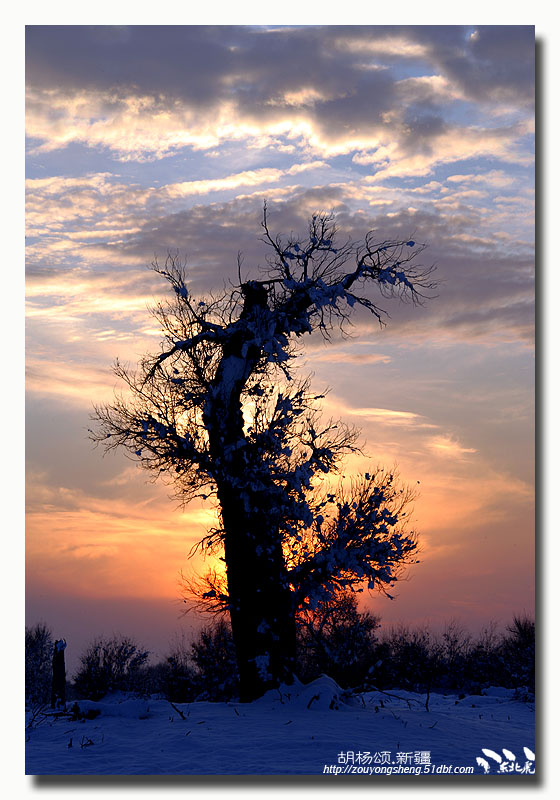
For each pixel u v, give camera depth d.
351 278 25.09
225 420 25.16
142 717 22.89
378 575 24.23
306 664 31.77
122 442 26.98
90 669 32.50
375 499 24.78
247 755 17.19
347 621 30.81
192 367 26.02
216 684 31.33
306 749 17.67
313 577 24.89
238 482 24.62
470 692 35.75
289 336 25.39
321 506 24.59
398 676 35.19
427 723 21.23
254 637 24.38
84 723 22.22
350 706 23.17
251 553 24.77
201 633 32.56
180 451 25.80
